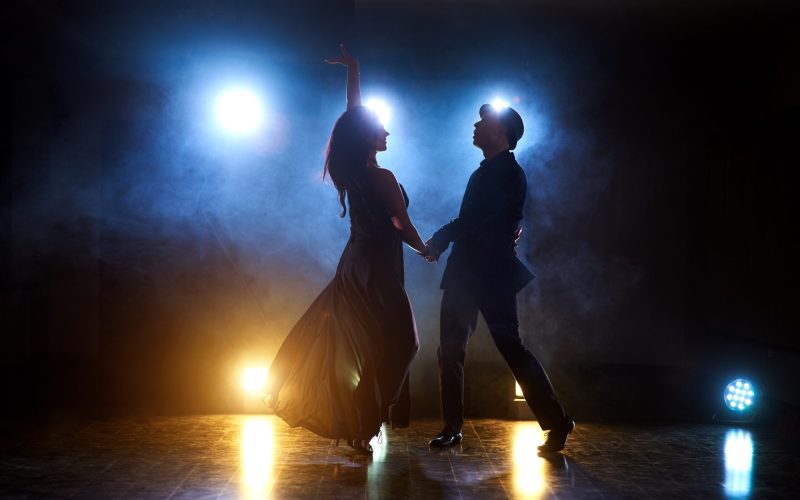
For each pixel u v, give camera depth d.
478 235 4.66
